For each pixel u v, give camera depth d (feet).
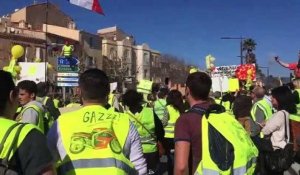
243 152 12.85
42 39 206.59
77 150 11.30
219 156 12.82
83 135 11.51
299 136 21.01
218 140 12.93
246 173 12.85
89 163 11.18
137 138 12.16
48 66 55.26
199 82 14.21
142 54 296.92
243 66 82.64
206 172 12.89
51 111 24.44
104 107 12.35
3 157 9.21
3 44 190.90
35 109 18.51
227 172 12.71
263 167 20.16
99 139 11.43
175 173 13.71
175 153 13.83
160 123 25.02
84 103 12.28
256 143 20.29
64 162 11.27
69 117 11.89
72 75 77.97
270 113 28.86
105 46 271.28
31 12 228.02
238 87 69.26
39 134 9.64
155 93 42.14
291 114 21.39
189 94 14.47
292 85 32.37
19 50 38.11
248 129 22.15
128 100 24.21
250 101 22.47
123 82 243.60
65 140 11.51
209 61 88.33
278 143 20.75
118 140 11.76
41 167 9.35
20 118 18.29
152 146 24.56
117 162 11.27
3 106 10.07
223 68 91.09
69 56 78.79
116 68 253.44
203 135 13.15
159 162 26.66
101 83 12.17
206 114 13.35
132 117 24.02
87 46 242.78
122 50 280.51
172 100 32.91
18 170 9.31
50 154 9.68
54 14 239.30
